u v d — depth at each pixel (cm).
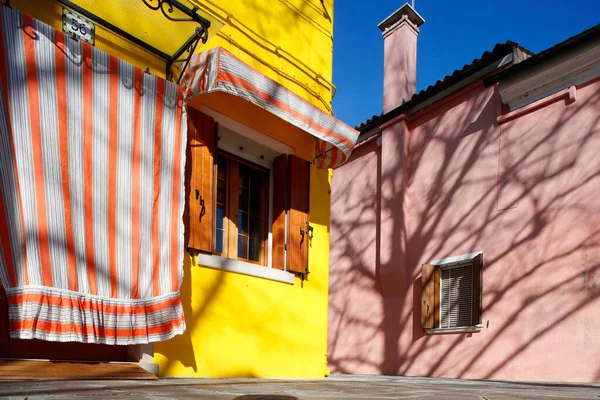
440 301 984
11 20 386
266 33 644
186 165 519
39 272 374
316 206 679
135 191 449
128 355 468
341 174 1291
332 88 739
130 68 461
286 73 662
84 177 414
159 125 477
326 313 666
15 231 366
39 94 394
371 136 1212
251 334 566
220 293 542
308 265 650
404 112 1122
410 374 1002
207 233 531
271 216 634
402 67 1225
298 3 701
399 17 1277
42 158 388
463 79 1016
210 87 474
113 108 443
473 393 410
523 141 898
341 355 1173
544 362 789
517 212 883
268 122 626
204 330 519
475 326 897
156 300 448
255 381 465
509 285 867
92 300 404
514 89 909
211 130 550
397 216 1088
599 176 777
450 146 1033
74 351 439
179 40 504
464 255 953
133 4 459
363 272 1170
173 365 482
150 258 452
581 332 753
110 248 423
